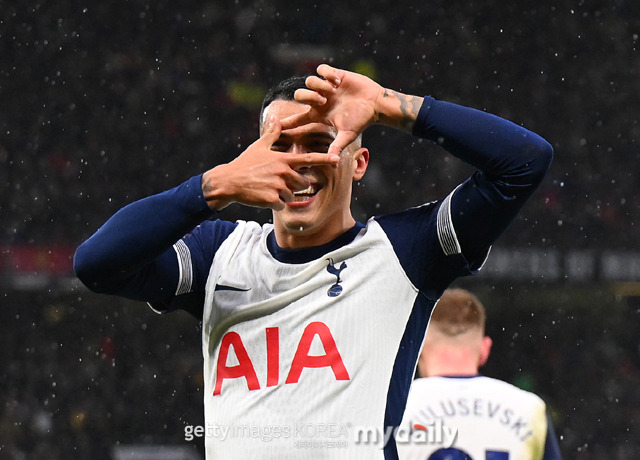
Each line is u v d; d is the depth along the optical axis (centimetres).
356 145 467
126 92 3098
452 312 690
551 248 2891
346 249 441
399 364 437
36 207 2847
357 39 3316
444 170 2981
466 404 664
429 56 3334
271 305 440
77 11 3153
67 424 2458
